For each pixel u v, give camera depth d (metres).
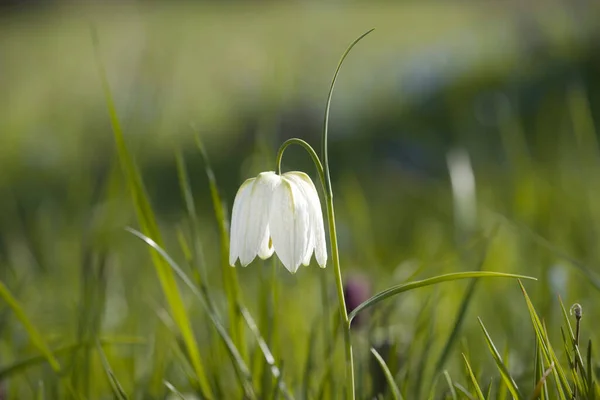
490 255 7.96
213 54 30.58
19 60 36.03
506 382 3.89
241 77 25.20
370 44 29.47
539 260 7.97
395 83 21.38
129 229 4.80
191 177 16.98
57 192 16.25
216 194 5.25
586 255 8.20
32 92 29.28
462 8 34.44
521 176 9.30
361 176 15.63
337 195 14.12
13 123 24.53
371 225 12.03
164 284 5.15
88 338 5.80
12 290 8.52
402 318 7.26
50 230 11.02
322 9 42.22
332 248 3.72
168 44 29.08
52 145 20.22
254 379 5.27
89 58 34.25
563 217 8.84
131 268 9.09
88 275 6.39
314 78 23.86
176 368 6.34
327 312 5.75
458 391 4.70
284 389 4.83
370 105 19.88
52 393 5.73
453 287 7.67
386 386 5.09
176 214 14.23
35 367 6.82
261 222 3.94
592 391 3.92
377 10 39.47
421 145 16.61
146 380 6.16
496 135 15.70
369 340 5.28
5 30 45.62
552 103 16.36
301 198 3.96
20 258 10.27
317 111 19.52
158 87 11.84
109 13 48.00
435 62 21.50
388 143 17.20
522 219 8.84
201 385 5.11
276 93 10.56
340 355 6.31
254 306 7.95
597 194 9.24
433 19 32.97
